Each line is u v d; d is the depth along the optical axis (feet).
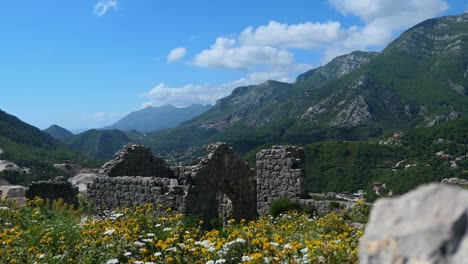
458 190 9.42
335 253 21.99
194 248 28.37
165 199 69.15
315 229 42.91
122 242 30.83
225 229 46.93
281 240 27.35
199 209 73.10
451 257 8.41
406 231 9.14
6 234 32.04
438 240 8.65
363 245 9.71
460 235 8.62
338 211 74.49
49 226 36.14
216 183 82.02
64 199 82.43
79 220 44.73
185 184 73.36
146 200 70.95
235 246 28.22
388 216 9.78
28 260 27.66
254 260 22.67
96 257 29.89
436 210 9.15
